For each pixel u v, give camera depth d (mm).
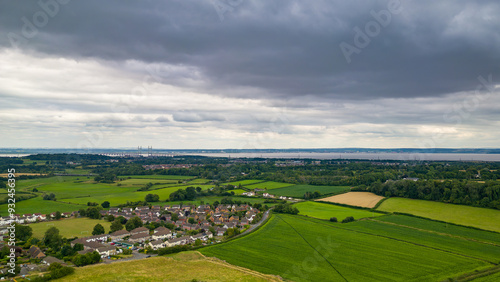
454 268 98000
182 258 106500
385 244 121750
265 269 98188
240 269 97188
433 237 129500
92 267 95875
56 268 90125
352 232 139000
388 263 102875
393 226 147250
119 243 129000
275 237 132750
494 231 132250
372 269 98188
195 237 138375
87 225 151375
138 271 92875
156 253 115938
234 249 117750
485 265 99938
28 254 107875
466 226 140500
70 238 127500
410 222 152500
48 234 120000
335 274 94562
